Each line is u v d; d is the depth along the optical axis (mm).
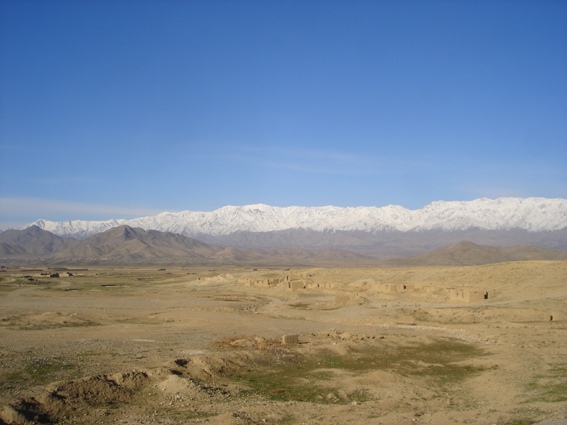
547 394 24047
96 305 78688
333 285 100438
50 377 24859
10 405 18781
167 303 84438
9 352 31125
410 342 40875
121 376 23734
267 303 86750
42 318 53969
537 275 81688
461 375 30188
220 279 150125
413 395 24547
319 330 49750
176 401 22047
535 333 45688
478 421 19156
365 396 24375
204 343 38281
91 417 19672
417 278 105250
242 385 25328
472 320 56844
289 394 24172
